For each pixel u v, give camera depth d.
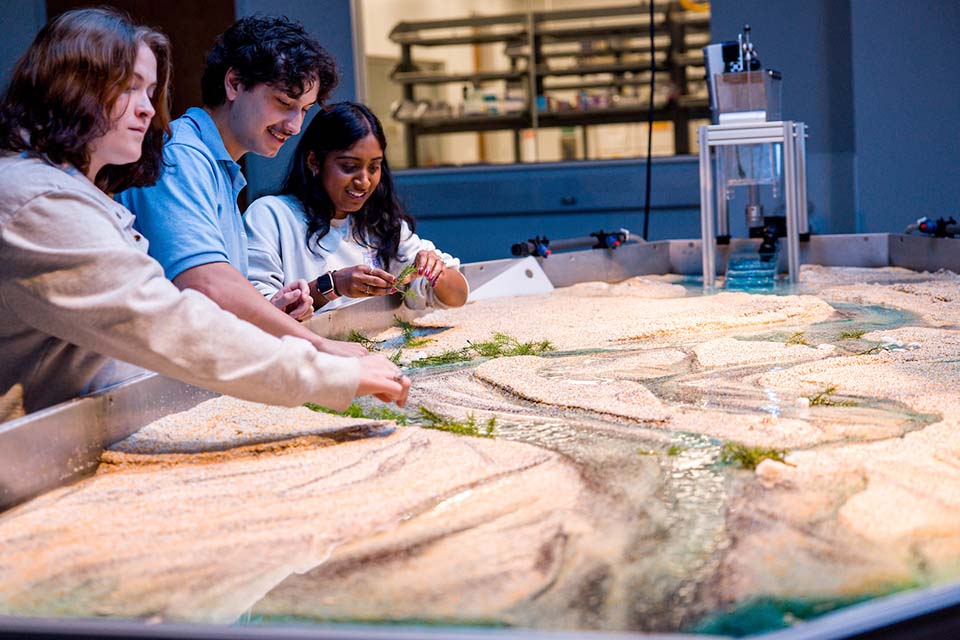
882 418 1.27
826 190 5.18
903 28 4.93
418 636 0.64
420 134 6.52
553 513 0.96
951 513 0.91
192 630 0.67
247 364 1.18
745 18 5.12
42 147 1.21
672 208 5.41
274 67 1.82
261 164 4.93
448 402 1.47
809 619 0.72
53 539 0.95
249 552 0.90
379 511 0.97
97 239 1.15
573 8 6.27
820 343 1.84
